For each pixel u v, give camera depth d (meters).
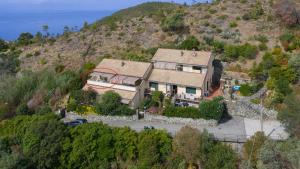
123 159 44.88
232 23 74.25
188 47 68.50
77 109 57.34
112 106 55.03
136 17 90.06
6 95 63.59
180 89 58.25
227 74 61.94
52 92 63.31
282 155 36.06
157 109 54.44
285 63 57.91
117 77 59.62
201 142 42.09
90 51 78.06
